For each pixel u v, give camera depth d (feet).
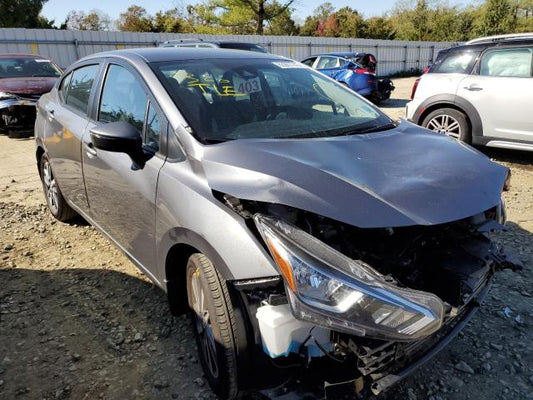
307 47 82.33
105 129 8.02
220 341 6.75
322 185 6.44
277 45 78.54
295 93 10.21
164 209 7.77
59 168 12.84
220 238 6.59
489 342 9.05
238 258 6.38
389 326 5.72
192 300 7.91
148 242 8.60
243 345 6.63
